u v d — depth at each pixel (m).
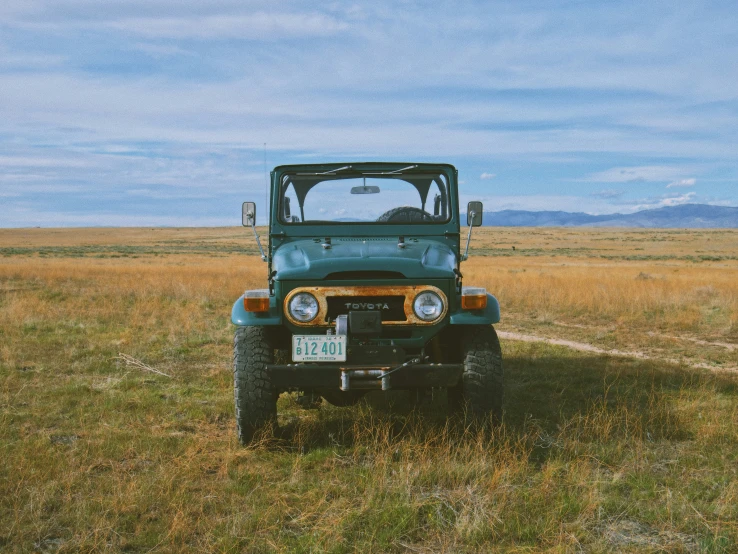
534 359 8.31
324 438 4.97
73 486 3.89
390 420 5.30
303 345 4.40
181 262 44.16
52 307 12.71
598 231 180.38
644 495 3.85
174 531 3.30
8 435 4.93
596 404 5.97
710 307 13.43
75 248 84.50
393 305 4.68
